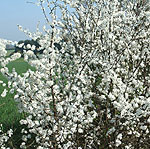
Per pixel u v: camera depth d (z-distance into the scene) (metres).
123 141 3.36
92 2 4.15
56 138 3.05
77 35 4.39
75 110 3.04
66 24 4.29
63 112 3.14
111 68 3.29
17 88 2.77
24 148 3.42
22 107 2.97
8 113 6.02
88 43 4.20
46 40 3.00
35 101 2.92
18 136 4.48
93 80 3.71
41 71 2.88
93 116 3.33
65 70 3.88
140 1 4.78
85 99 3.48
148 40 3.81
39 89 3.15
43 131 3.10
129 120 3.02
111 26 3.93
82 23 4.37
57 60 3.70
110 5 4.34
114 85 3.23
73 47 4.00
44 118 3.25
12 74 2.71
